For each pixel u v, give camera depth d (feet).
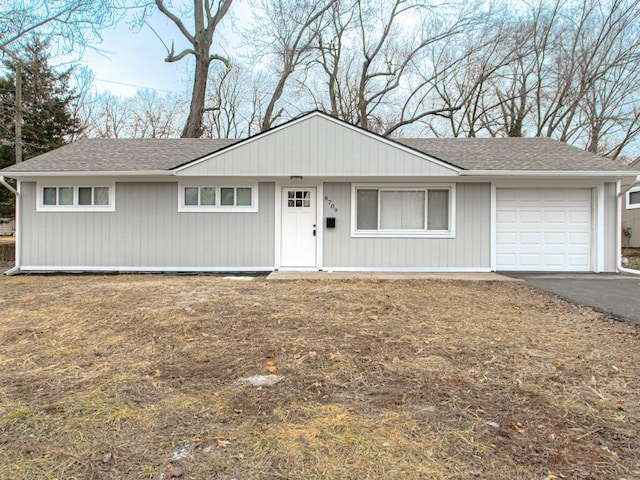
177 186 33.09
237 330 15.74
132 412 9.18
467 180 32.40
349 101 78.33
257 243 33.27
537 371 11.82
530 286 26.27
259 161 31.12
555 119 67.36
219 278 29.30
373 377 11.32
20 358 12.77
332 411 9.30
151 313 18.07
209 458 7.47
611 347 14.03
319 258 33.04
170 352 13.38
